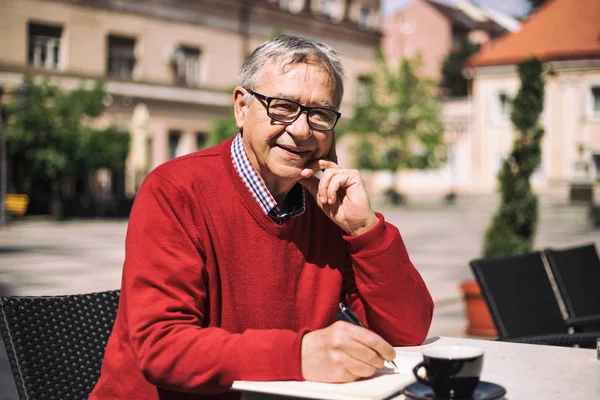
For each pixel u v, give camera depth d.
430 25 63.62
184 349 1.75
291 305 2.10
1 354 5.89
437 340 2.37
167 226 1.93
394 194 42.47
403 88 38.97
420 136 39.00
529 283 3.51
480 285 3.32
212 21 36.66
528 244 7.58
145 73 34.16
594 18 38.25
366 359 1.68
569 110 37.50
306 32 41.34
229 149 2.14
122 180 32.03
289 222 2.11
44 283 11.01
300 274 2.12
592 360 2.07
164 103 34.72
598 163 37.34
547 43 38.19
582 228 25.50
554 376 1.88
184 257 1.91
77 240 19.03
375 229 2.12
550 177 37.84
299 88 2.06
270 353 1.70
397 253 2.15
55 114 24.95
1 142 24.20
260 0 38.53
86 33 32.00
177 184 2.00
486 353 2.16
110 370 1.96
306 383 1.67
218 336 1.76
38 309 2.18
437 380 1.53
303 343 1.71
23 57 30.05
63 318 2.21
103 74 32.47
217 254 2.01
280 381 1.70
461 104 45.50
